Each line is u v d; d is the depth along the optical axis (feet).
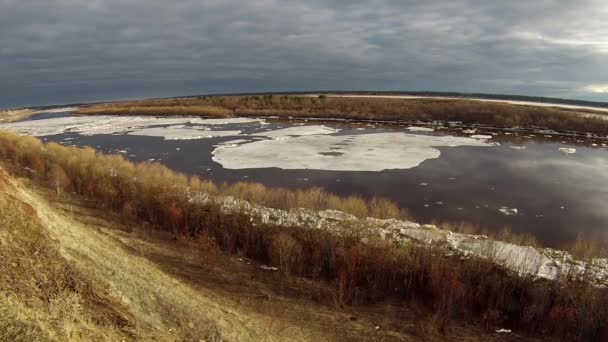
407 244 59.47
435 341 44.86
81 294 31.53
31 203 45.47
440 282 52.13
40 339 23.07
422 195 92.32
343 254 57.72
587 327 46.26
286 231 64.59
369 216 72.43
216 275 53.42
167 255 56.29
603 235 71.36
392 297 52.75
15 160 96.22
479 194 93.35
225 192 79.25
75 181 83.71
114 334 28.60
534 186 99.60
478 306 51.16
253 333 39.06
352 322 46.91
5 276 28.45
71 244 40.32
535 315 48.70
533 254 58.59
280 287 53.16
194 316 37.65
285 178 104.78
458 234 65.05
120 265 41.93
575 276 52.80
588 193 94.43
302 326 44.52
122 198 76.28
